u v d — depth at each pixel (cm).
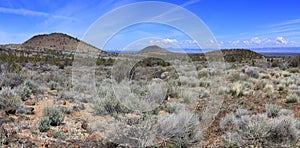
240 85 1171
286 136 484
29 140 475
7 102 708
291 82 1359
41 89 1086
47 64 2697
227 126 578
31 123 599
